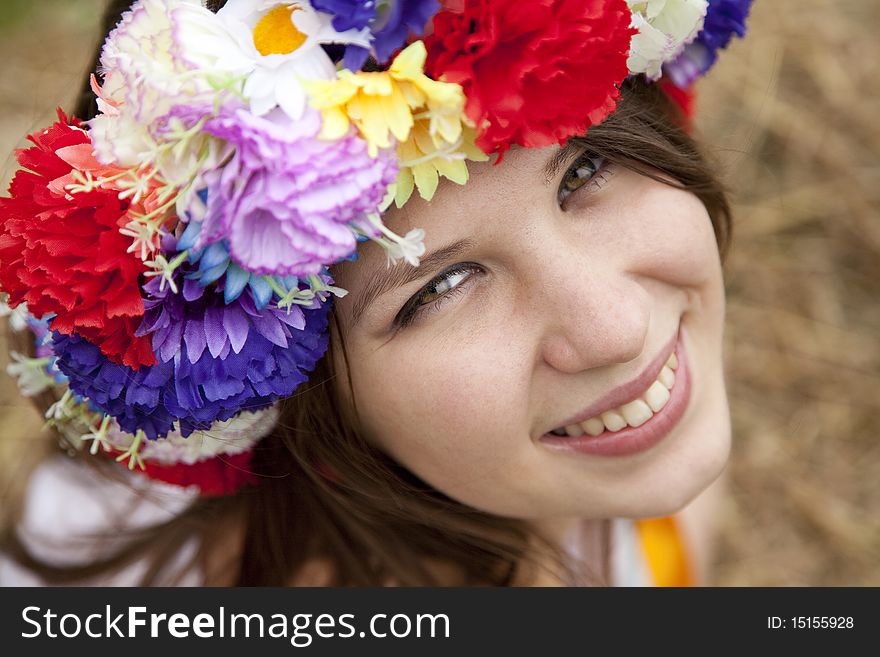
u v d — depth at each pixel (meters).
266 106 0.79
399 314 0.99
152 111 0.79
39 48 2.69
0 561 1.64
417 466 1.15
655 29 0.97
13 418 2.09
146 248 0.85
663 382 1.19
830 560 2.36
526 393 1.03
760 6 2.89
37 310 0.90
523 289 0.98
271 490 1.49
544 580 1.70
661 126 1.13
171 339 0.90
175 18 0.80
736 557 2.38
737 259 2.64
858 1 2.90
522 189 0.92
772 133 2.72
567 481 1.17
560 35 0.81
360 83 0.79
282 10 0.82
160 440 1.15
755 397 2.54
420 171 0.85
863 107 2.75
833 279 2.62
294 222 0.78
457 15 0.81
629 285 1.02
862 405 2.49
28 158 0.92
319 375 1.07
